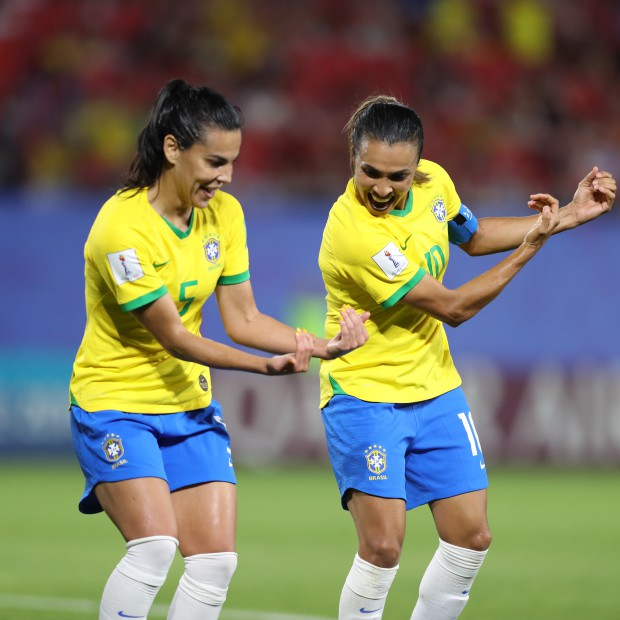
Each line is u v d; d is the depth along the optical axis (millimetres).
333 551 29594
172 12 62625
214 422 16312
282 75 61781
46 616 20922
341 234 16953
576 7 67812
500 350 49375
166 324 15109
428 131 59969
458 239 18875
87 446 15500
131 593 14797
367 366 17125
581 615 21562
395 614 21734
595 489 43219
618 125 64062
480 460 17188
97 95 59062
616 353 50094
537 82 63906
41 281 46812
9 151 56500
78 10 62375
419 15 65500
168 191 15297
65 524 33969
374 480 16562
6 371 46875
